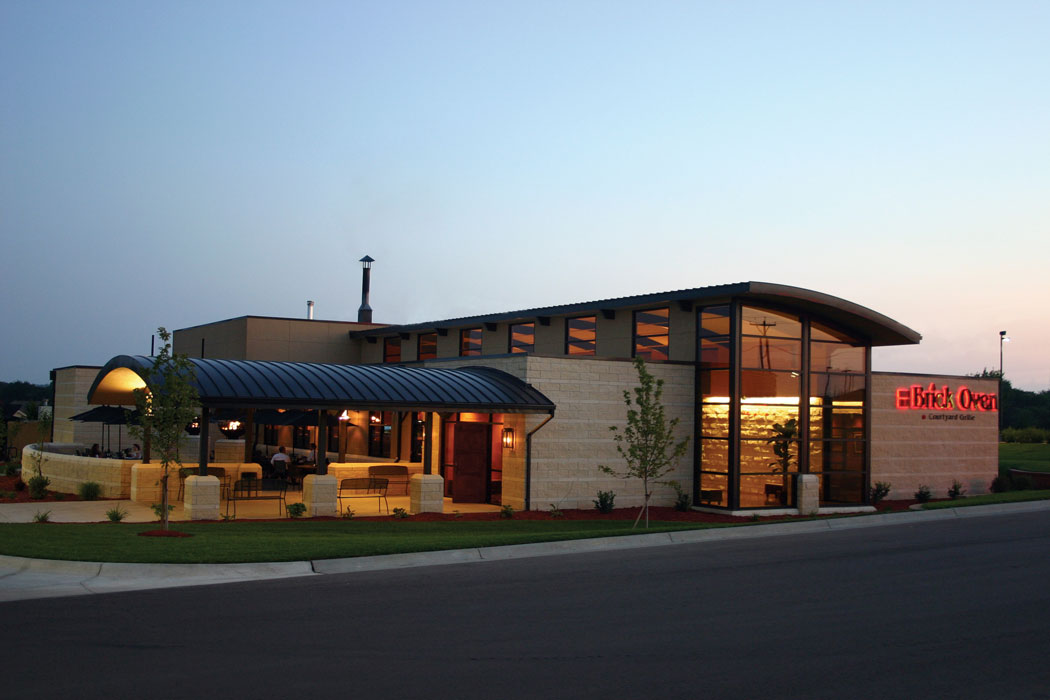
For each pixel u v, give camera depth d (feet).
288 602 36.24
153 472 77.71
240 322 124.77
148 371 56.29
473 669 27.04
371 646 29.50
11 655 27.73
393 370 79.56
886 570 46.65
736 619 34.47
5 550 44.27
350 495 86.99
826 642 31.07
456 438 86.12
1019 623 34.40
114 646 28.94
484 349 108.78
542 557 50.80
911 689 25.77
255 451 131.34
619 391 82.17
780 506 82.53
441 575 43.62
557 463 78.89
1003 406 251.39
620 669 27.30
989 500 84.33
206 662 27.30
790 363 84.07
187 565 42.50
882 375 97.66
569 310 94.84
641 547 56.18
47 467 89.40
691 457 84.12
